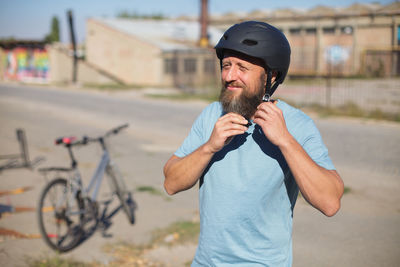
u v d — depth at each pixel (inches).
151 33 1343.5
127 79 1252.5
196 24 1635.1
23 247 155.9
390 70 913.5
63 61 1285.7
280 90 834.2
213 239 66.2
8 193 220.8
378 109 520.4
